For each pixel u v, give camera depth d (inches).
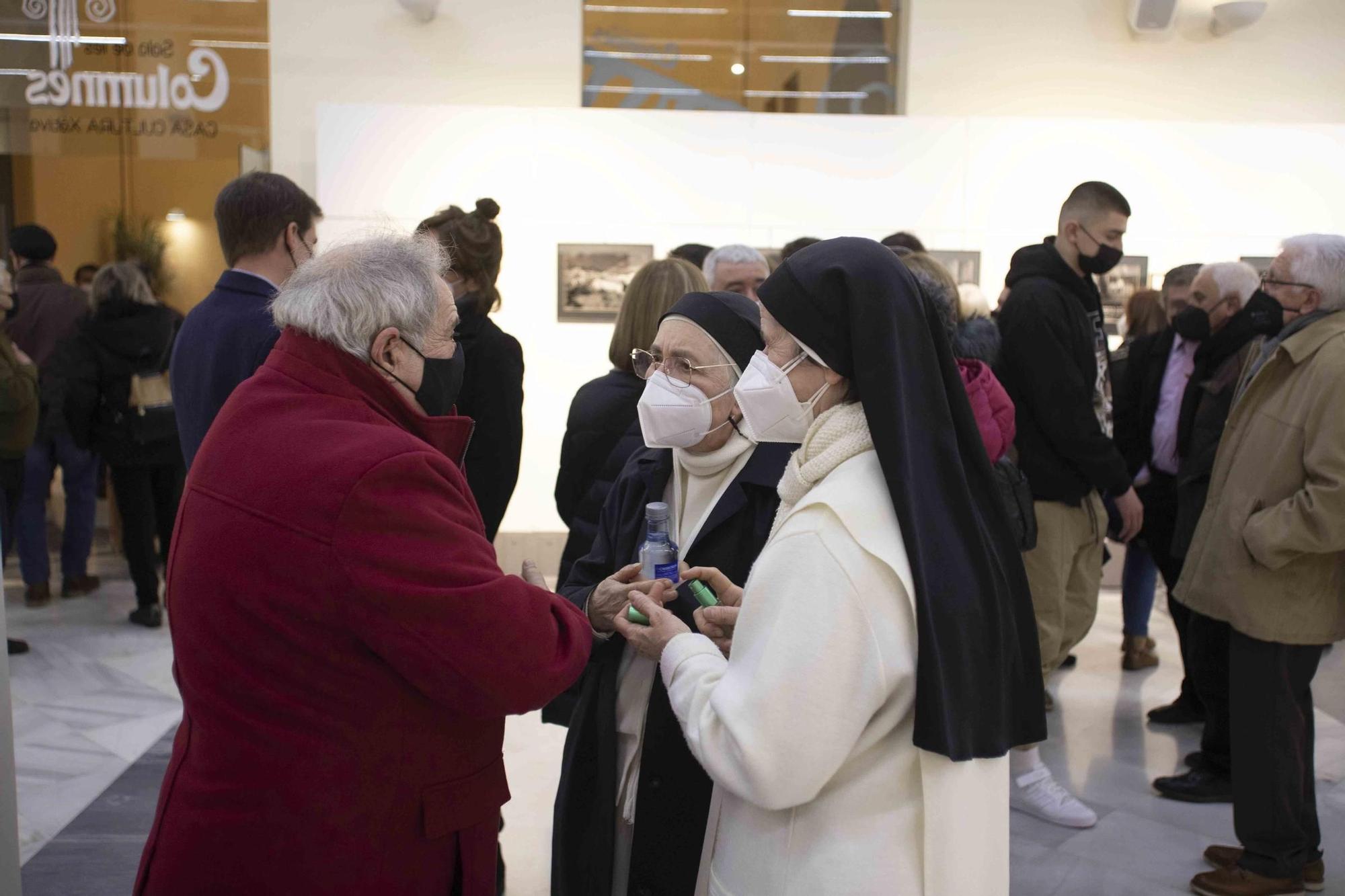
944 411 50.3
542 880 114.4
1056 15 261.1
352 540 49.8
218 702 52.1
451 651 50.9
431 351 59.6
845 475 49.7
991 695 49.4
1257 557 102.3
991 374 115.2
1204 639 131.3
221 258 324.5
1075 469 129.6
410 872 54.4
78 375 189.6
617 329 103.7
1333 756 149.6
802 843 49.8
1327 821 129.1
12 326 227.5
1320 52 263.1
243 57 246.7
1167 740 153.9
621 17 258.4
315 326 55.1
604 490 99.1
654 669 70.2
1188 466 136.0
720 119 238.4
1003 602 52.1
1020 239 244.4
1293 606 103.7
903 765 49.1
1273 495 103.8
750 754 46.8
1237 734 108.2
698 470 72.1
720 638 60.4
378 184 235.6
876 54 264.8
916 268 119.4
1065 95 263.6
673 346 69.8
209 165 319.3
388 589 49.7
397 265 57.1
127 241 305.1
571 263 239.0
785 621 47.3
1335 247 102.0
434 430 58.0
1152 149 242.8
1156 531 157.6
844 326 49.8
